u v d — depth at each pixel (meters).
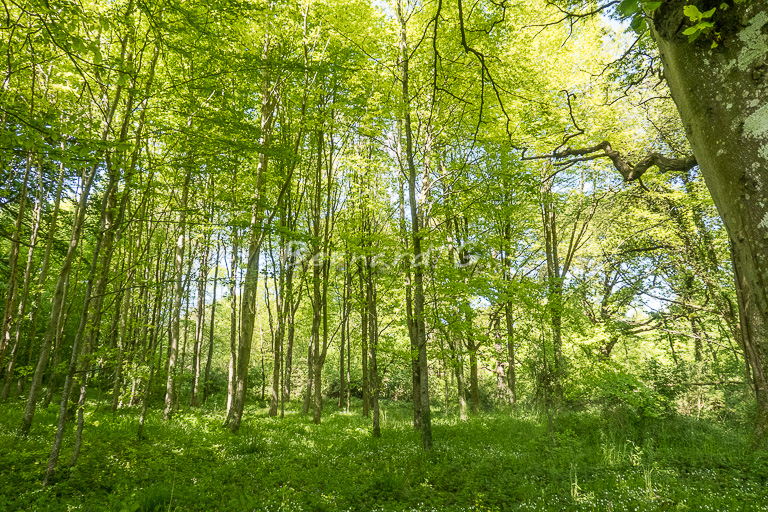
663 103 11.23
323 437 10.54
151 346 15.25
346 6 10.79
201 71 7.34
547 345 10.80
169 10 5.61
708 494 5.35
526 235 16.12
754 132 1.13
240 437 9.58
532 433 10.02
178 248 13.45
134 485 5.86
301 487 6.17
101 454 7.20
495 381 23.22
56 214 11.19
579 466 7.11
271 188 13.83
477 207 9.96
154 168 6.92
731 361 11.71
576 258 17.33
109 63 5.52
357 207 13.99
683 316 13.76
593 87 10.95
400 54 10.23
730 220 1.22
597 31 11.26
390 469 7.20
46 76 7.88
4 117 5.41
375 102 10.82
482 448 8.81
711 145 1.25
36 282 15.42
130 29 6.52
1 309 16.94
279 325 16.27
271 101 11.98
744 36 1.17
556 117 10.00
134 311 14.59
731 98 1.18
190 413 14.93
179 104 7.29
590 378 10.52
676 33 1.35
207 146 7.01
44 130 4.33
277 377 15.95
